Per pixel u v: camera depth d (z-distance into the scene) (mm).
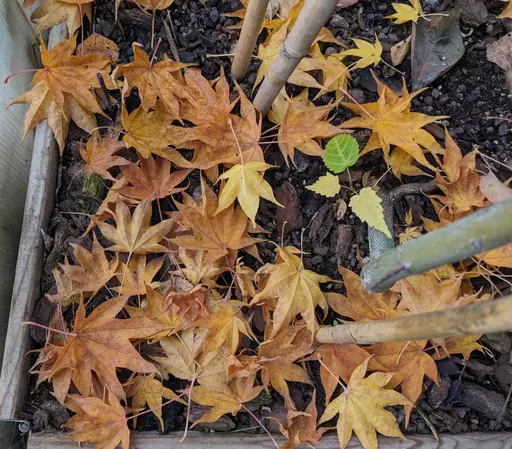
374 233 360
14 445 337
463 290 357
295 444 322
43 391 345
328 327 319
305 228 371
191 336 336
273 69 313
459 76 401
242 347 346
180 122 376
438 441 330
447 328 190
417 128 353
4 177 388
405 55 401
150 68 360
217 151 346
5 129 390
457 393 344
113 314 323
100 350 322
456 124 393
